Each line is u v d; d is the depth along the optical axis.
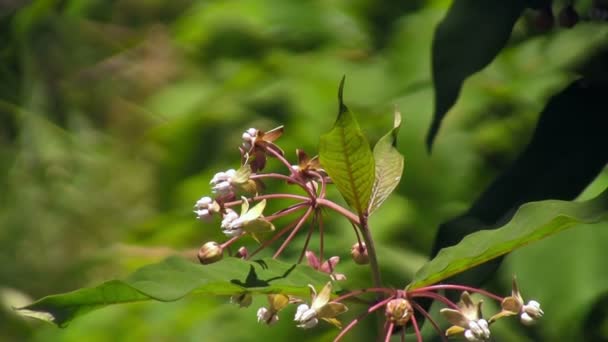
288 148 1.74
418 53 1.81
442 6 1.89
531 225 0.92
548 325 1.35
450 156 1.69
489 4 1.04
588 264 1.35
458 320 0.94
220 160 1.91
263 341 1.51
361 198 0.95
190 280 0.92
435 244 1.02
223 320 1.55
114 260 1.84
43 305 0.91
